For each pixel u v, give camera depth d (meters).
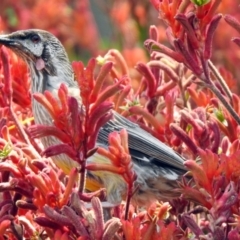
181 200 9.90
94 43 17.73
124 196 11.54
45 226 8.28
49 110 8.16
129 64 14.84
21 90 12.01
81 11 17.94
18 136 10.88
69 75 13.11
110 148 8.38
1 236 8.18
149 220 9.03
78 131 8.18
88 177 11.71
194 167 8.02
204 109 10.30
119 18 17.41
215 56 15.72
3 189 8.80
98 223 7.86
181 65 11.46
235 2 15.29
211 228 8.00
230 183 7.99
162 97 11.56
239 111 9.65
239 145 9.14
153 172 11.70
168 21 9.12
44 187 8.34
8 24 17.25
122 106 10.98
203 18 8.88
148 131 10.89
